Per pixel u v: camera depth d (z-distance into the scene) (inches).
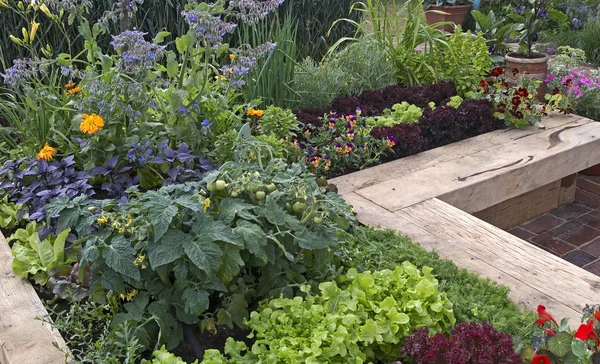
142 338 95.6
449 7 313.0
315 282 109.3
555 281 116.4
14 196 137.9
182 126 144.4
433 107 202.7
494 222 182.2
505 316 103.2
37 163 132.5
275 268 106.8
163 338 97.0
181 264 97.1
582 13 356.2
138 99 140.5
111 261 93.8
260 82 185.2
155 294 101.2
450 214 142.9
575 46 322.7
